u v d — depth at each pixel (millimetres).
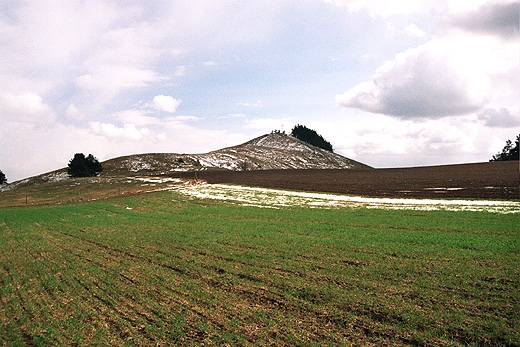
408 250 23656
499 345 11547
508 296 15203
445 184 63531
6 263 25266
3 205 67938
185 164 167750
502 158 174500
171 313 14977
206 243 28766
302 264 21594
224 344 12289
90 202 64250
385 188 65000
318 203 52219
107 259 25109
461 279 17594
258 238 29969
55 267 23453
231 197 62156
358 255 23094
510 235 27000
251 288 17766
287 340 12398
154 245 28969
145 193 72125
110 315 15094
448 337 12188
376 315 14039
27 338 13594
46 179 141000
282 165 194750
